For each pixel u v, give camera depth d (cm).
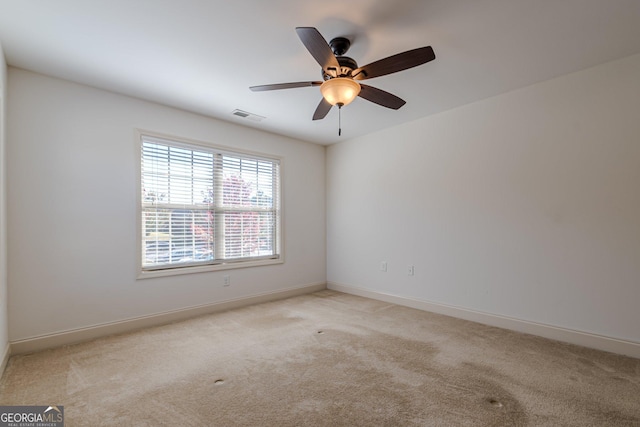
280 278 417
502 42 209
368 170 420
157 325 305
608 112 238
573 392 182
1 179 209
